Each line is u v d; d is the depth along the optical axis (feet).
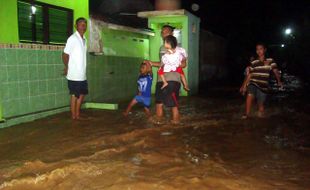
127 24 40.55
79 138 20.61
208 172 14.90
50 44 28.35
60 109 29.37
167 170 15.12
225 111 31.19
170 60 24.32
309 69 92.94
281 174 14.85
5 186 13.34
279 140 20.59
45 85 27.63
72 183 13.69
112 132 22.13
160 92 25.00
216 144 19.54
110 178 14.16
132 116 28.09
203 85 62.03
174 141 20.10
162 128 23.48
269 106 34.58
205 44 64.18
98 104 32.63
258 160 16.74
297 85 61.93
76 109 26.99
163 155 17.28
